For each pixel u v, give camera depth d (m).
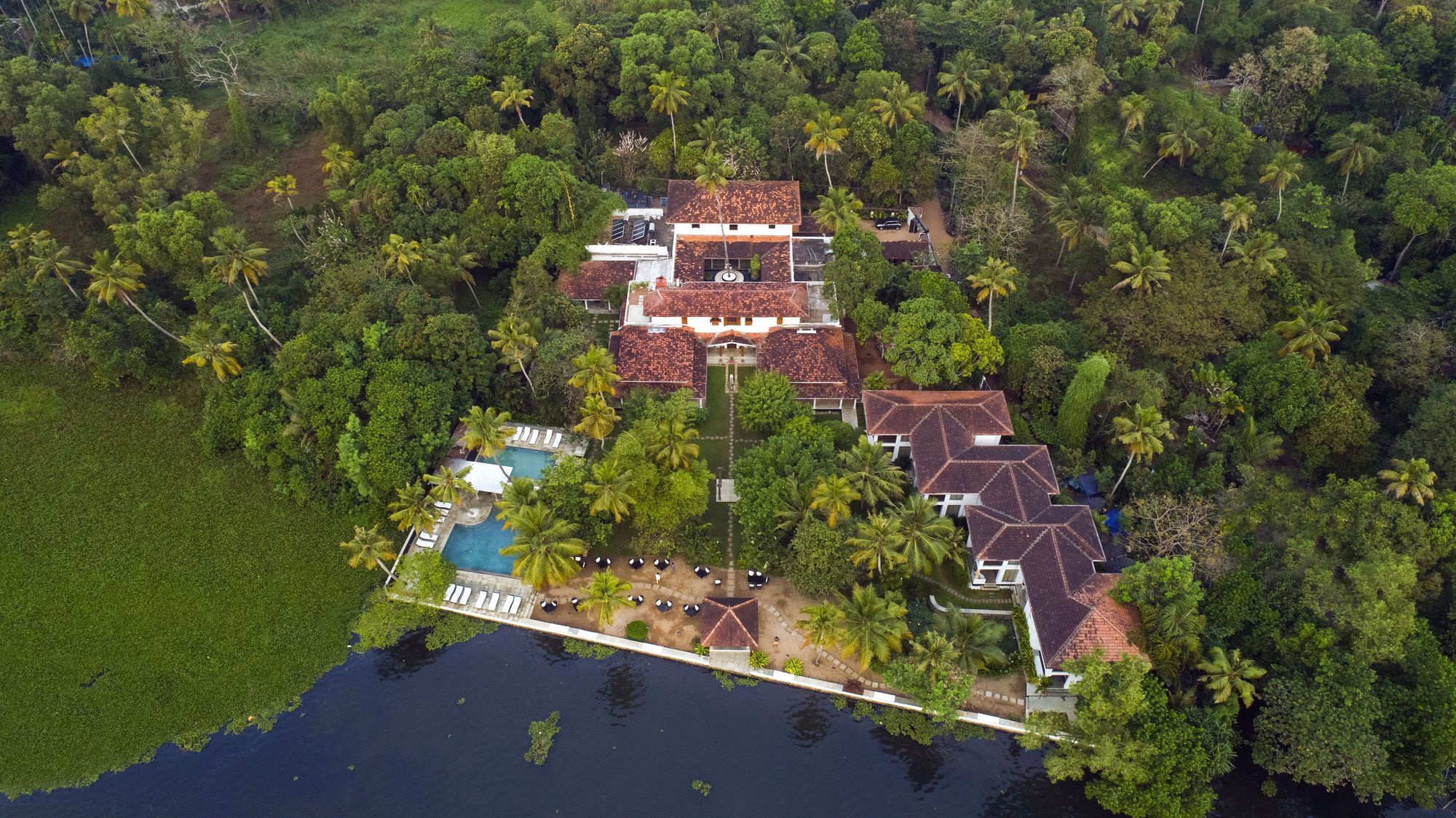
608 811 69.06
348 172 114.25
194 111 128.62
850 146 123.88
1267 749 68.75
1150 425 80.56
